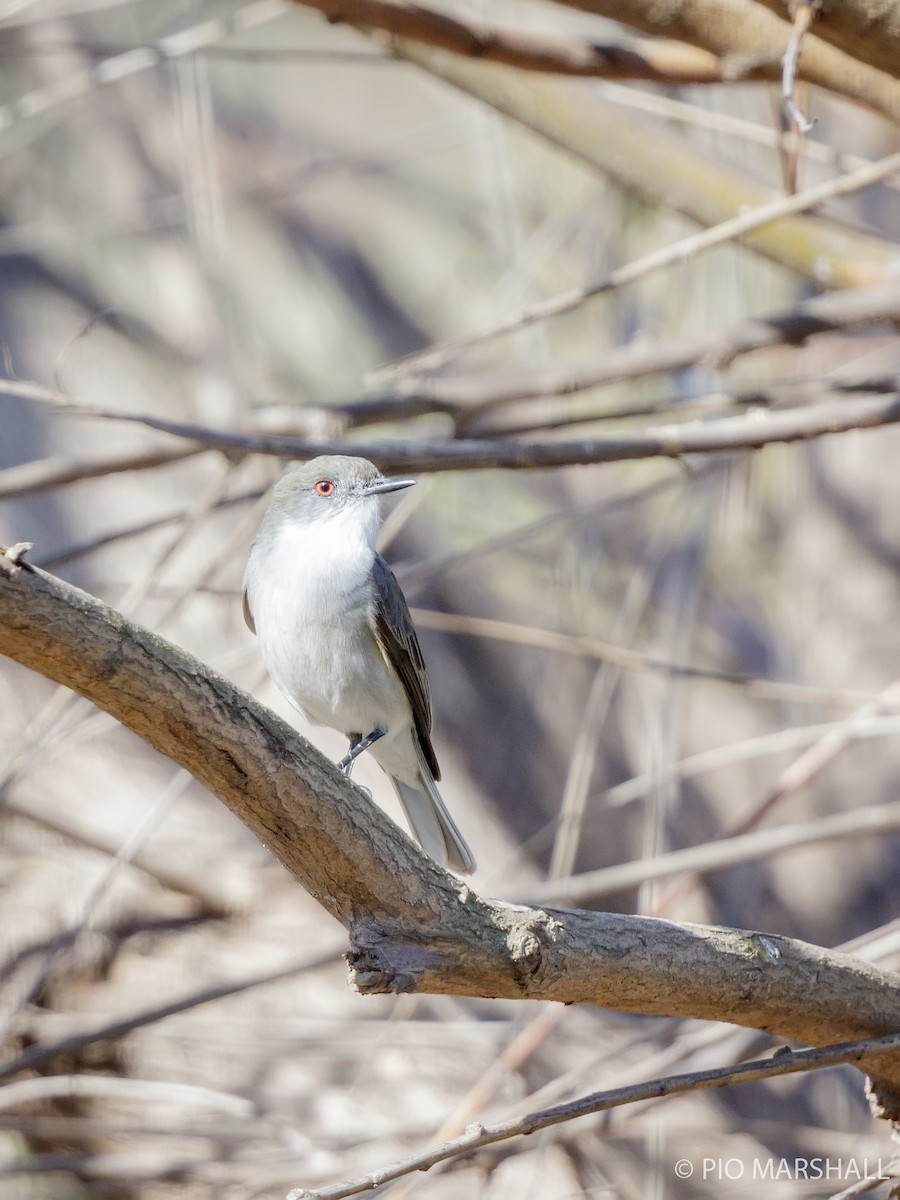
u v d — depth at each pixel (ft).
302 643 26.23
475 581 45.68
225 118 50.49
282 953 40.22
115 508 43.96
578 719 44.57
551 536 46.29
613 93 31.60
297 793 15.98
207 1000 30.19
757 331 28.53
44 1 46.47
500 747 44.50
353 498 26.81
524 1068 36.24
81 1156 34.88
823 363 39.81
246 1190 34.99
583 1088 33.12
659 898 33.91
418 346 50.01
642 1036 30.91
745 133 30.68
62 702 29.96
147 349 46.34
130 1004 38.83
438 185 52.65
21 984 39.01
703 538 38.01
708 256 38.01
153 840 42.11
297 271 50.11
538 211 42.75
